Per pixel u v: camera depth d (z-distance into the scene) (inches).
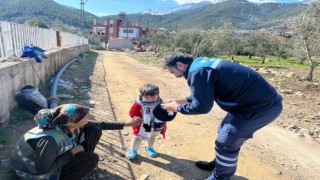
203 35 1478.8
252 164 186.7
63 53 509.4
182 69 132.3
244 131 131.0
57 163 117.6
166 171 166.7
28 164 117.2
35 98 211.9
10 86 206.1
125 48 2228.1
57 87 322.7
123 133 214.2
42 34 424.8
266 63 1250.0
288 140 237.9
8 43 277.9
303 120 294.5
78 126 122.0
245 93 125.2
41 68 317.4
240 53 1786.4
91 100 305.6
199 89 124.3
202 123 261.7
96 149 181.3
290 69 961.5
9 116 199.5
